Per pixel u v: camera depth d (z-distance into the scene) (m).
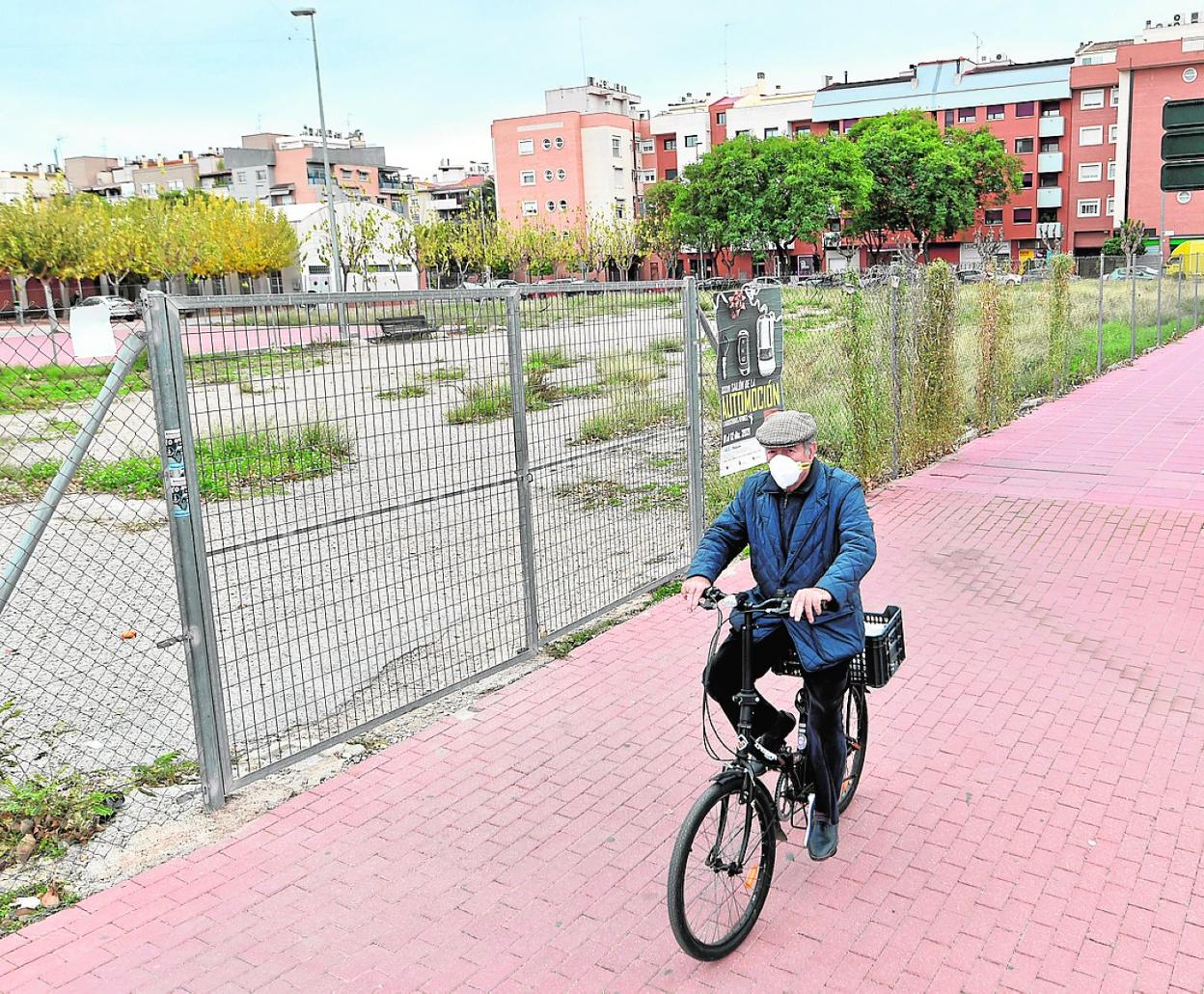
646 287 7.09
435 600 7.09
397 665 6.00
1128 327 24.53
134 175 101.44
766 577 3.55
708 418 8.67
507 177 84.56
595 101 87.00
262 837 4.20
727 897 3.40
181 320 4.08
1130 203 69.31
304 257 56.03
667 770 4.66
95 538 8.86
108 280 48.47
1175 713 5.09
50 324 4.09
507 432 6.13
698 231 59.41
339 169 98.69
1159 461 10.96
